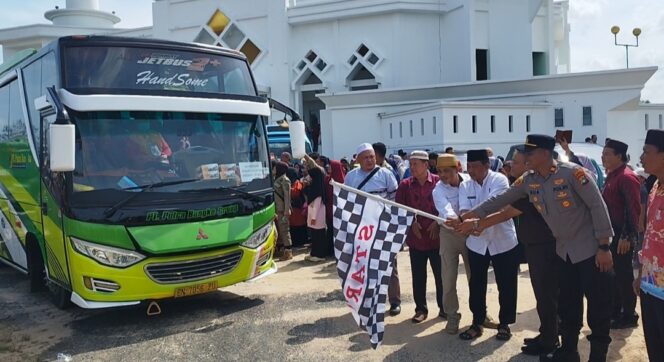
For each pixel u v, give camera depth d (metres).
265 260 7.84
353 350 5.95
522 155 6.02
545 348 5.50
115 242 6.51
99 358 6.00
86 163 6.66
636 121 31.05
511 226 5.95
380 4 39.00
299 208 12.46
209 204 7.08
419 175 6.59
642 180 8.20
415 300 6.78
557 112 30.88
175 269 6.83
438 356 5.68
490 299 7.65
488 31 38.75
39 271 8.86
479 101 30.75
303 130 8.55
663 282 3.92
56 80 7.00
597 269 4.95
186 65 7.55
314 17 40.53
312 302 7.89
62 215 6.75
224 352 6.07
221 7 42.41
